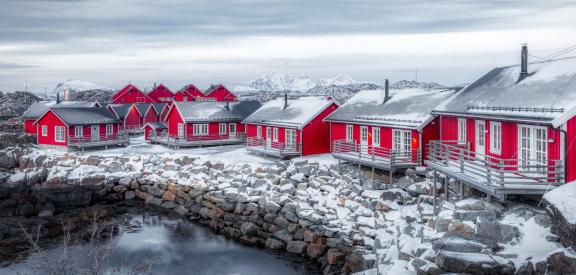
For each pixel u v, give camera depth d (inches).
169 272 894.4
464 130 1002.1
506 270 542.3
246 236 1098.1
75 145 1856.5
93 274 508.7
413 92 1358.3
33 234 1111.0
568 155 696.4
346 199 1051.3
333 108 1610.5
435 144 992.9
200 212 1275.8
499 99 893.2
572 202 572.7
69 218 1261.1
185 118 1959.9
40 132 1958.7
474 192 887.7
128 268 784.9
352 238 905.5
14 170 1701.5
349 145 1325.0
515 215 684.1
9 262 936.9
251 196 1202.0
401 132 1203.9
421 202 965.8
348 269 833.5
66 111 1937.7
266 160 1576.0
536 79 867.4
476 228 652.1
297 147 1571.1
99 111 2090.3
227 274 890.1
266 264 940.6
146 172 1528.1
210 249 1035.3
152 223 1240.8
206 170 1464.1
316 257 946.1
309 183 1210.0
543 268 530.0
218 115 2048.5
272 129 1720.0
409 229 801.6
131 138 2459.4
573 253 530.6
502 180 712.4
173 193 1403.8
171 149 1920.5
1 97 4434.1
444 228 705.0
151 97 3639.3
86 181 1481.3
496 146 878.4
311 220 1010.1
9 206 1346.0
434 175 933.2
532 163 776.9
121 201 1470.2
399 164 1125.1
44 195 1400.1
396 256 711.1
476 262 550.9
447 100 1091.9
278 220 1073.5
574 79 769.6
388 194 1018.7
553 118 690.8
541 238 595.8
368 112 1376.7
